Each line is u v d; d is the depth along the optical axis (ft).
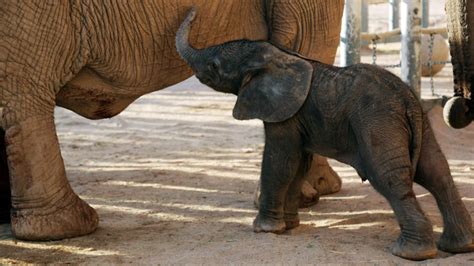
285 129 25.49
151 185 34.55
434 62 46.85
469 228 24.48
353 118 24.26
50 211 26.27
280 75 25.26
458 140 42.14
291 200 27.17
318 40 30.53
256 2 29.68
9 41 25.35
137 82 28.14
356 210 29.78
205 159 39.83
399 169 23.70
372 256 24.17
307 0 29.89
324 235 26.48
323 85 24.90
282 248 25.02
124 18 27.04
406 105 24.11
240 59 25.68
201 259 24.35
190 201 31.78
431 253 23.73
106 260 24.70
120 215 29.76
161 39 27.94
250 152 41.19
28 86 25.77
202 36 28.81
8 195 28.55
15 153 25.88
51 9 25.63
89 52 26.76
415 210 23.85
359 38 43.88
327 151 25.31
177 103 54.70
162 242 26.30
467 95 28.22
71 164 39.24
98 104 28.32
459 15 27.45
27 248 25.85
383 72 24.72
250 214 29.66
